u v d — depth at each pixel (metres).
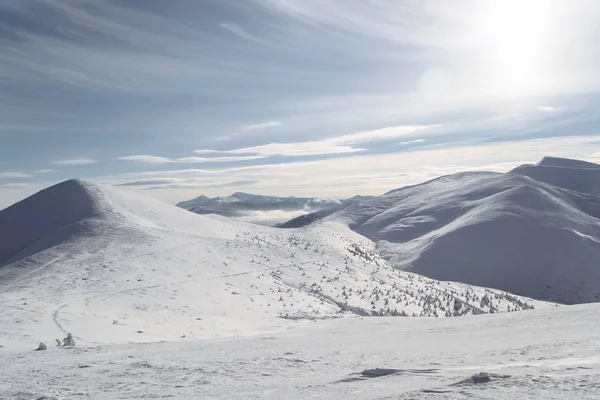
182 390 8.92
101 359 13.44
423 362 11.11
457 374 8.76
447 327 19.78
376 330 20.66
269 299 44.12
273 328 30.06
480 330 17.92
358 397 7.25
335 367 11.05
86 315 28.17
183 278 45.69
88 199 84.81
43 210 84.31
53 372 11.39
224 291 43.94
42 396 8.66
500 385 7.18
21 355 14.89
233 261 58.12
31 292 35.03
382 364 11.12
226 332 27.80
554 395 6.36
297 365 11.49
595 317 18.78
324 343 16.38
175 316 32.16
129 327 26.36
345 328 23.38
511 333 16.23
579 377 7.43
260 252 67.62
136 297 36.50
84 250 52.81
